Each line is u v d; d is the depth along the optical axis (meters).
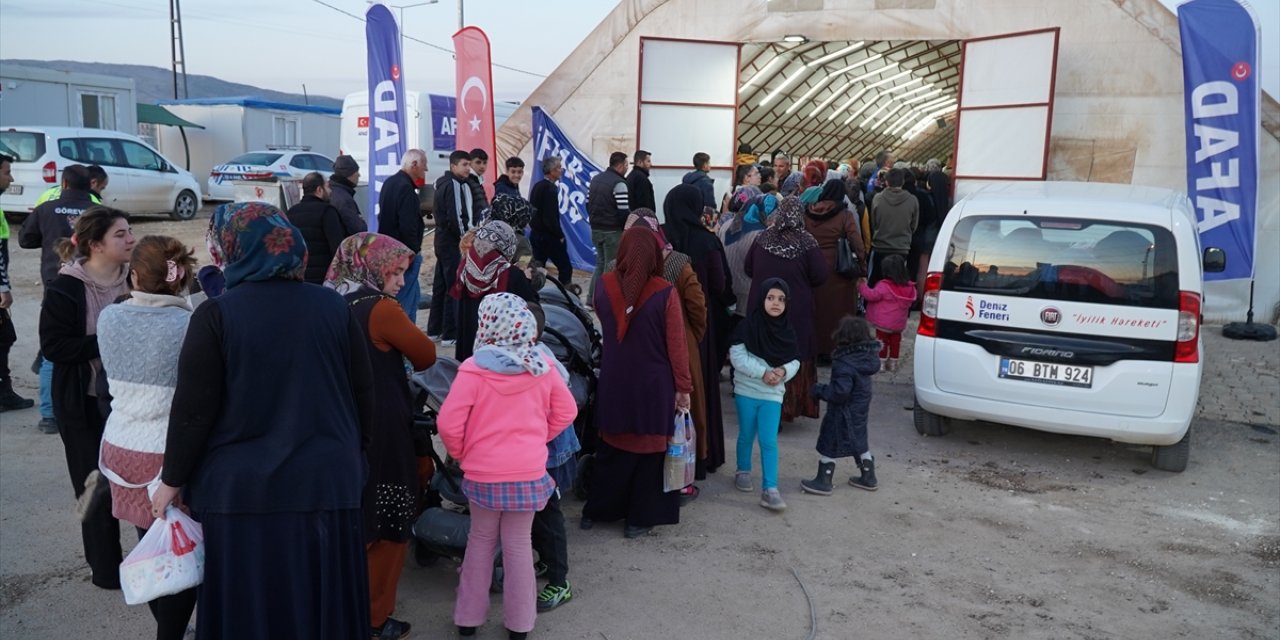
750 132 19.80
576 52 13.14
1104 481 6.02
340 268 3.74
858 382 5.52
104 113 23.47
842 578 4.57
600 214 10.16
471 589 3.83
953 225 6.37
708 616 4.16
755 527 5.16
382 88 10.07
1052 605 4.34
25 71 21.47
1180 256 5.76
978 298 6.19
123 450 3.21
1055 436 6.96
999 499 5.67
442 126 18.89
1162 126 10.84
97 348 3.97
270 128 26.81
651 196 10.48
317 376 2.91
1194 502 5.68
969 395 6.25
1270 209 10.69
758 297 5.23
